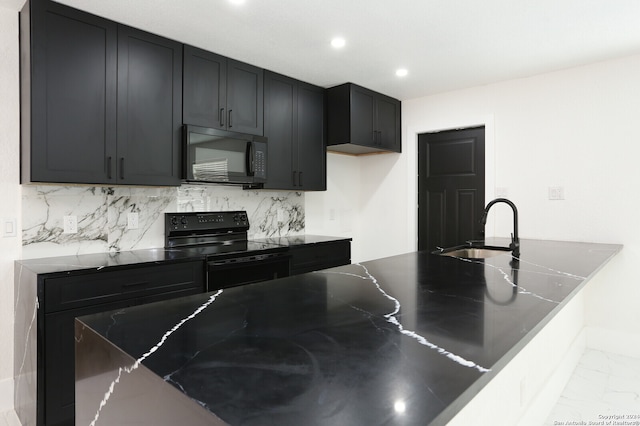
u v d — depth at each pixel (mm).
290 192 3877
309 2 2160
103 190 2664
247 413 583
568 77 3174
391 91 3826
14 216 2301
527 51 2830
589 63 3062
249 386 669
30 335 2035
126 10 2252
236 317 1074
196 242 3135
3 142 2240
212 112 2865
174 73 2660
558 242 3061
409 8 2219
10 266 2297
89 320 1059
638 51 2828
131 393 809
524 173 3393
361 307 1167
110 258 2428
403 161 4164
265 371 729
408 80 3492
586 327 3129
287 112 3402
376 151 4195
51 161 2150
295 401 618
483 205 3676
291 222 3883
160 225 2959
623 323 2977
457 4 2172
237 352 823
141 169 2502
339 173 4320
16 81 2270
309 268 3324
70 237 2521
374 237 4418
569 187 3174
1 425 2164
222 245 3160
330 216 4242
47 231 2424
